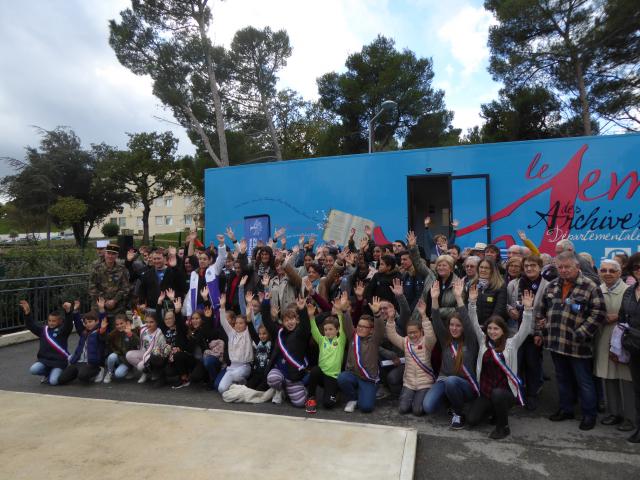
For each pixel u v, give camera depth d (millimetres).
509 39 21734
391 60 25109
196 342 6164
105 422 4660
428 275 6121
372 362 5246
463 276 6594
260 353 5828
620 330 4410
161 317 6398
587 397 4535
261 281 7160
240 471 3588
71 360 6520
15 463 3773
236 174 9938
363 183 8805
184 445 4078
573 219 7430
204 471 3596
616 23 18422
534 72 21594
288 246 9367
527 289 5184
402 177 8516
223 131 21734
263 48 24734
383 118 25578
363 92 25531
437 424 4785
